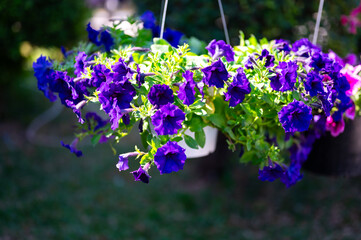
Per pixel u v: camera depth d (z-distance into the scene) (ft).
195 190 15.93
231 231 13.16
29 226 12.02
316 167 6.79
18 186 14.37
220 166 16.25
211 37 10.41
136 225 13.26
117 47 6.22
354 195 14.38
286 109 4.69
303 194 15.11
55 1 16.35
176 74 4.93
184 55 5.03
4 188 13.92
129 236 12.53
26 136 19.56
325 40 10.22
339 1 10.12
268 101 5.00
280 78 4.82
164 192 15.81
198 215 14.25
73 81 5.01
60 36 16.90
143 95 4.82
